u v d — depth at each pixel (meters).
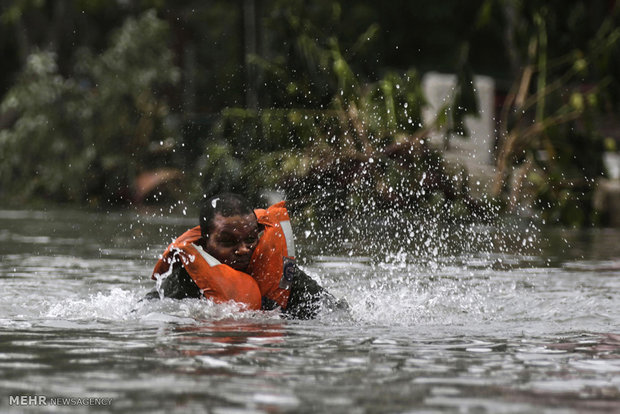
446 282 11.21
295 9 27.53
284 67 26.52
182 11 47.22
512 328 7.46
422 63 46.44
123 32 36.47
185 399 4.57
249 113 25.36
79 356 5.80
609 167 28.66
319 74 26.06
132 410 4.34
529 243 18.00
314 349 6.16
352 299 9.34
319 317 7.91
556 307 8.80
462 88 24.64
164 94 44.16
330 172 22.94
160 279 8.39
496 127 31.91
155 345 6.26
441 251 15.94
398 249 16.25
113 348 6.12
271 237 8.21
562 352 6.17
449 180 23.44
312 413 4.31
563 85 27.67
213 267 7.97
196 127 35.94
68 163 34.34
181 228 21.58
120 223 23.52
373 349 6.20
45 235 19.28
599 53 26.47
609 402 4.61
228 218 8.00
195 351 6.00
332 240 18.06
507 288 10.50
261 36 38.91
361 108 24.72
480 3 46.50
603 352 6.18
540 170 25.92
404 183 22.52
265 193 23.89
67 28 44.22
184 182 32.97
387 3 45.53
